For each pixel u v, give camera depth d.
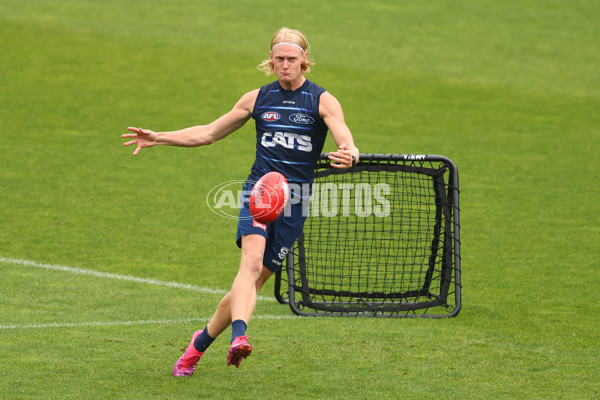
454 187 24.69
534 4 96.12
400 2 95.94
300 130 17.38
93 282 25.75
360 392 16.77
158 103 59.62
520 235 33.47
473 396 16.62
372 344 20.19
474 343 20.41
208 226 34.25
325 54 76.19
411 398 16.47
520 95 66.31
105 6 89.12
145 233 32.75
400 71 72.25
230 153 48.66
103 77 66.06
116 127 53.16
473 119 58.66
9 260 28.08
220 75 68.31
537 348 20.05
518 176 44.41
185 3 91.75
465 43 81.69
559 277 27.50
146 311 22.75
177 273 27.25
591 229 34.41
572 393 16.86
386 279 26.98
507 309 23.83
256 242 16.98
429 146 50.88
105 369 17.86
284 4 93.19
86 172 43.16
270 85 17.81
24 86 62.12
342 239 31.19
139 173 43.50
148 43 77.25
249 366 18.34
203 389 16.75
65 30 79.75
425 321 22.58
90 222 34.16
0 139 48.97
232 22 85.56
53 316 21.97
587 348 20.09
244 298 16.50
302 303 23.73
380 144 50.91
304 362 18.70
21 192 38.78
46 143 48.69
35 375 17.34
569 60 77.38
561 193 40.91
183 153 48.22
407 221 33.81
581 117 59.94
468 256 30.27
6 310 22.39
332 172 25.44
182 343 19.92
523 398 16.55
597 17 91.75
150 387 16.80
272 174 17.02
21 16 83.56
